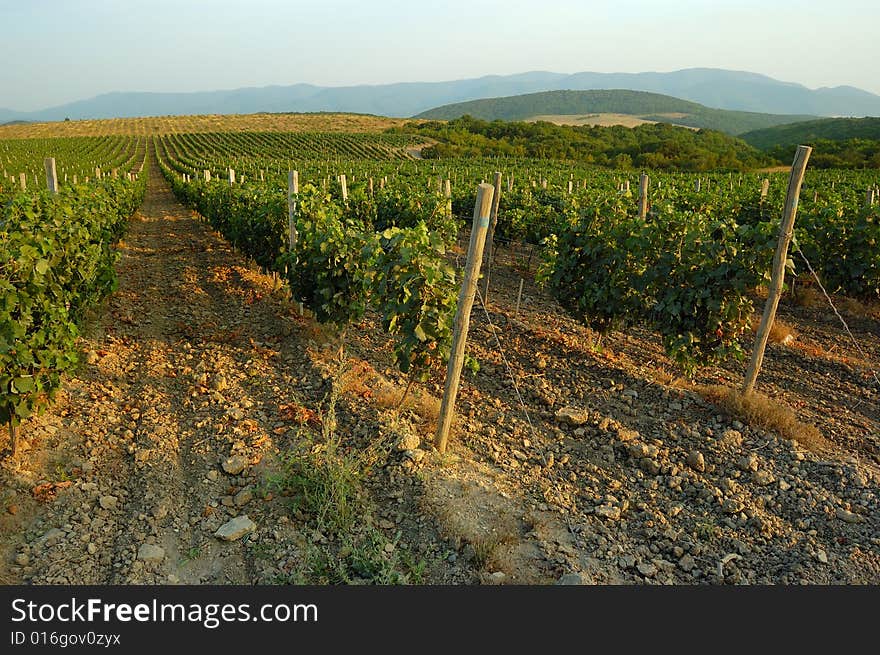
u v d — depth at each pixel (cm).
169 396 614
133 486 462
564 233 807
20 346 436
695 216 667
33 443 493
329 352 732
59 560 384
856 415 639
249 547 402
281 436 533
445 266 527
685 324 645
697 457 525
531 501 468
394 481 466
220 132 10456
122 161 6506
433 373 695
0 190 1609
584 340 823
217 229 1667
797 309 1023
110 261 918
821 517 465
